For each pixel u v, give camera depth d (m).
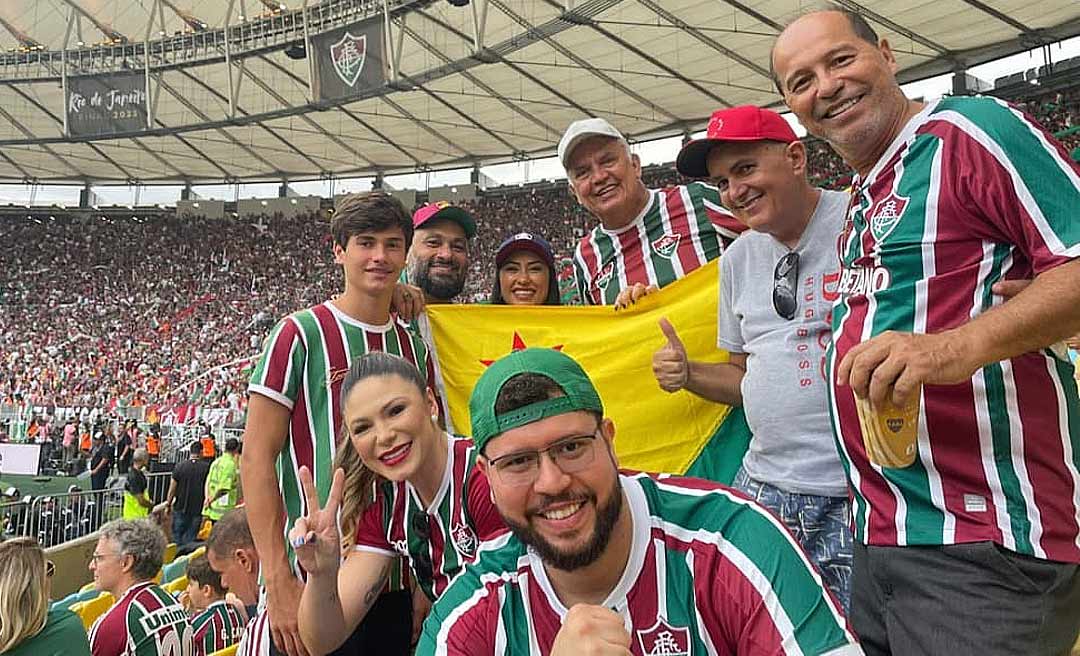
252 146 29.47
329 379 2.90
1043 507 1.88
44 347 28.78
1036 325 1.69
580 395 1.63
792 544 1.70
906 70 18.45
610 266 4.11
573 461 1.61
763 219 2.77
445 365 3.77
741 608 1.64
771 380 2.76
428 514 2.46
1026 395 1.92
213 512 10.45
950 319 1.96
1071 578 1.89
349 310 3.02
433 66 21.34
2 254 35.00
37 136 29.53
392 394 2.35
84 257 35.03
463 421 3.71
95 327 30.41
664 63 19.52
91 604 4.64
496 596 1.83
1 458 18.31
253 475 2.76
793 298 2.77
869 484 2.13
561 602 1.76
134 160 31.89
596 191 3.92
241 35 21.42
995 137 1.90
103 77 23.88
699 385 3.00
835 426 2.23
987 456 1.92
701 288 3.70
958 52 17.33
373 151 29.58
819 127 2.22
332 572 2.22
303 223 35.50
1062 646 1.91
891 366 1.68
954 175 1.96
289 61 22.22
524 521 1.64
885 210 2.10
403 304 3.29
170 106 25.72
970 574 1.91
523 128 26.09
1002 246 1.93
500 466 1.63
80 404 23.11
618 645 1.47
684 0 15.97
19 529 9.07
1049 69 19.50
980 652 1.87
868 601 2.18
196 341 28.45
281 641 2.64
